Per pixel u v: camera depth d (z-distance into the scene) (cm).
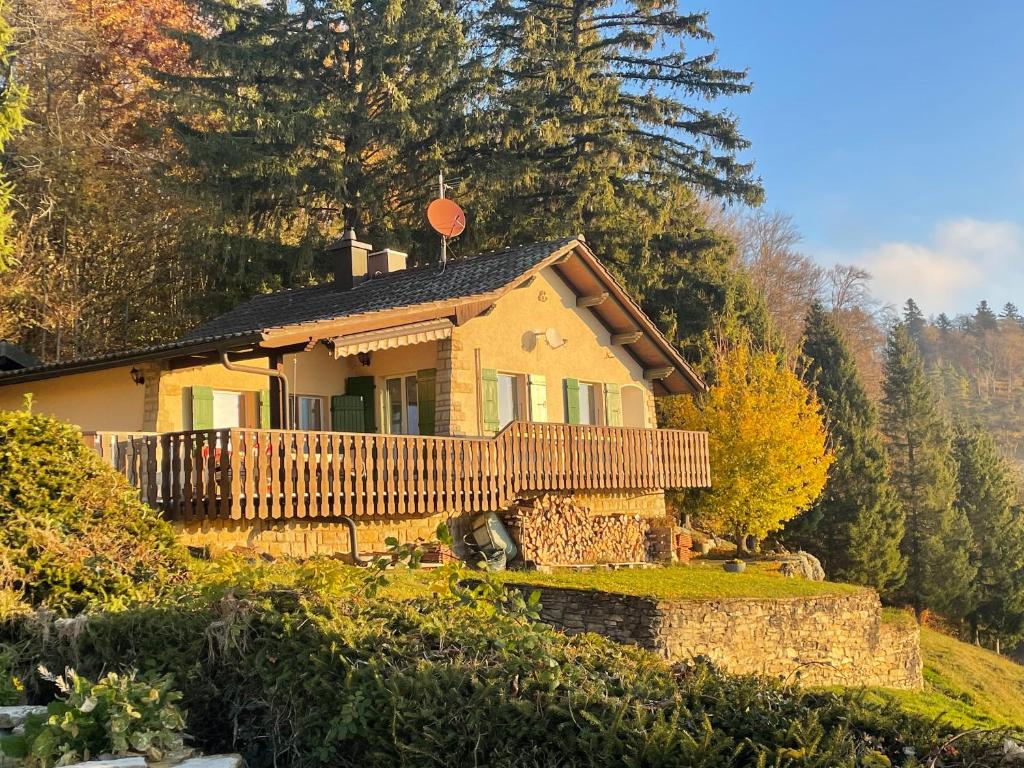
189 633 642
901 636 1872
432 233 2958
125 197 2727
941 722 464
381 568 699
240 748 588
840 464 3597
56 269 2623
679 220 3397
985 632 4441
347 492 1446
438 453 1619
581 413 2192
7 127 1962
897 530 3672
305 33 2941
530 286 2044
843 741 429
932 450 4272
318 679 552
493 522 1738
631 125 3362
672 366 2342
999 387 9675
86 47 2906
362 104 2948
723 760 424
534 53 3288
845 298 5866
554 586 1516
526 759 465
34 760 536
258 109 2750
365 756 516
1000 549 4462
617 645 609
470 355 1861
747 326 3494
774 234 5472
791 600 1608
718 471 2577
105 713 559
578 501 2005
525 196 3100
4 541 816
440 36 2964
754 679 512
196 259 2681
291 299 2234
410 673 528
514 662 517
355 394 1962
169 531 952
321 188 2875
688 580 1722
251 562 877
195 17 3272
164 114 2939
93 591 815
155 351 1506
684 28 3412
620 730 450
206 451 1295
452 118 2984
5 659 721
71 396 1812
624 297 2169
